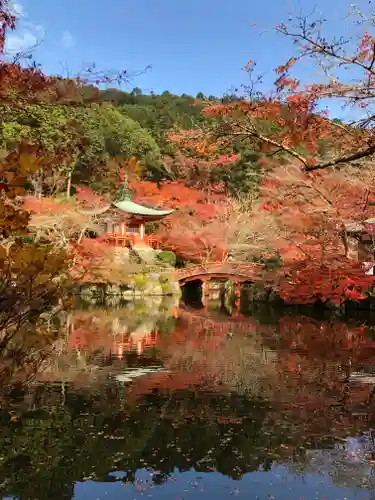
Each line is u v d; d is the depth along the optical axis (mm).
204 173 34844
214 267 30938
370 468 5500
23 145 3508
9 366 4027
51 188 25703
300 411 7496
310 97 4977
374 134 4969
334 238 15922
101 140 29438
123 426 6742
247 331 17156
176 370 10312
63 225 23344
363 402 8039
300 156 4922
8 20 3785
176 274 33531
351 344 14102
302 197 15453
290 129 5121
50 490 4863
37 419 6926
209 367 10664
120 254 33875
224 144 5844
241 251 31734
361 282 15281
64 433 6414
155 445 6094
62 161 4660
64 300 4059
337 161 4582
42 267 3486
